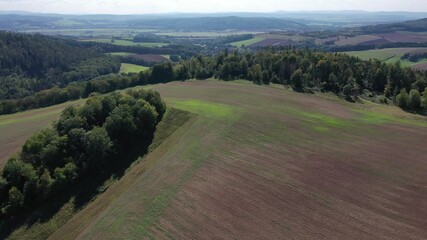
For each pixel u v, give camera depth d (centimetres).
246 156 5525
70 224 4572
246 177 4931
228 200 4422
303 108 7894
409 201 4366
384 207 4241
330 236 3756
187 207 4306
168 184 4844
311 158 5459
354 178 4888
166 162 5484
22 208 4825
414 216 4078
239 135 6272
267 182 4800
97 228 4166
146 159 5819
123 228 4034
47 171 5159
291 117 7206
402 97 8444
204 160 5422
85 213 4712
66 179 5144
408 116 7544
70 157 5500
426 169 5116
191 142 6075
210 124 6750
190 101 8362
